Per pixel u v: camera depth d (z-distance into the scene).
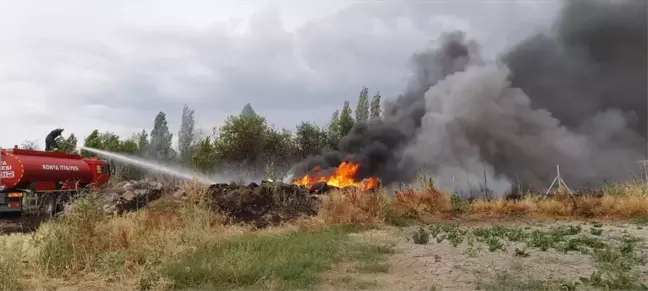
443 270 6.74
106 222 8.23
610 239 9.63
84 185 20.39
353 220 12.55
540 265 6.96
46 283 5.95
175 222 9.52
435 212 15.19
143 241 7.45
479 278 6.15
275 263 6.74
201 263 6.57
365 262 7.25
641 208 14.30
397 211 14.28
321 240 9.30
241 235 9.84
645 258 7.44
